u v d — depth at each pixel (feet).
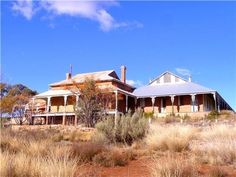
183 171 25.18
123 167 31.76
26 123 138.82
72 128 80.23
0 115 138.41
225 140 41.06
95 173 26.66
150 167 28.76
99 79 146.51
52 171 22.03
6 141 39.34
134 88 168.66
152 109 150.00
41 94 152.56
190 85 149.07
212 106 161.17
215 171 26.89
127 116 55.72
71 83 151.64
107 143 48.78
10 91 145.59
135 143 46.62
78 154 33.99
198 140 46.50
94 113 92.53
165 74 159.33
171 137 42.98
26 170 22.75
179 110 146.92
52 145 37.86
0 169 22.04
